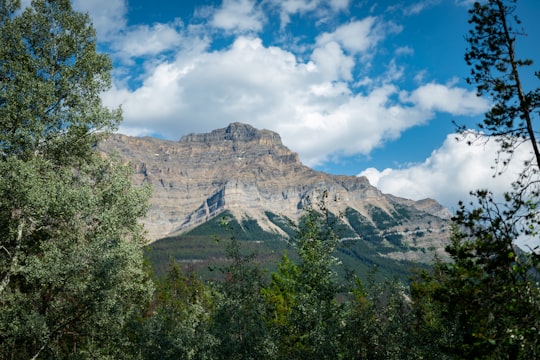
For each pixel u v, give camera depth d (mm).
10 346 25766
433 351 21859
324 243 23031
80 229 27062
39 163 25781
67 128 28344
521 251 12133
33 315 23688
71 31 30266
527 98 14109
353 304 23875
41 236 27500
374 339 22453
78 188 27438
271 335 23031
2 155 26203
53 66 29359
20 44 28531
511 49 15422
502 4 15516
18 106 27109
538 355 11078
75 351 28297
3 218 26219
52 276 23609
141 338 27781
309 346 21594
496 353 11703
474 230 12539
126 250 25812
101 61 30469
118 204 27375
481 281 12172
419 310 26000
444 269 13070
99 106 29562
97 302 24359
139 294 30547
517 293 11719
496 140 14961
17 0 30188
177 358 25266
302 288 23188
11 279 28688
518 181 13727
